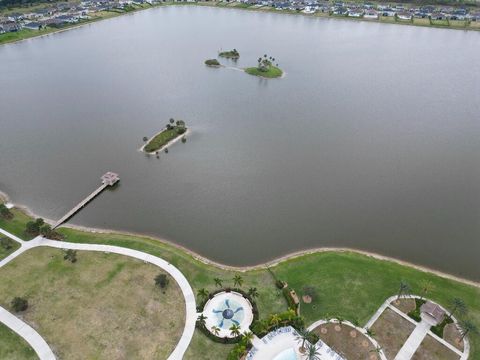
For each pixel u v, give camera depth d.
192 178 101.19
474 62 191.38
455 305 61.22
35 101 150.75
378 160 107.25
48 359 55.78
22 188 98.06
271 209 88.94
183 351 56.91
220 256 76.12
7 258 73.12
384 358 56.12
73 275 69.19
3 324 60.62
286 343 57.88
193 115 137.12
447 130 123.56
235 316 61.75
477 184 96.69
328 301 64.44
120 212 89.25
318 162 106.88
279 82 168.62
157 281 66.06
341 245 78.38
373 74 175.62
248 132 124.50
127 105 146.00
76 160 110.38
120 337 58.78
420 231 81.94
